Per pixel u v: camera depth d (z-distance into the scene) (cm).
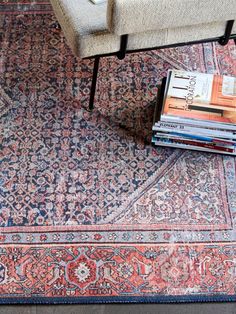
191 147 173
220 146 170
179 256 152
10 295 144
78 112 184
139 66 198
